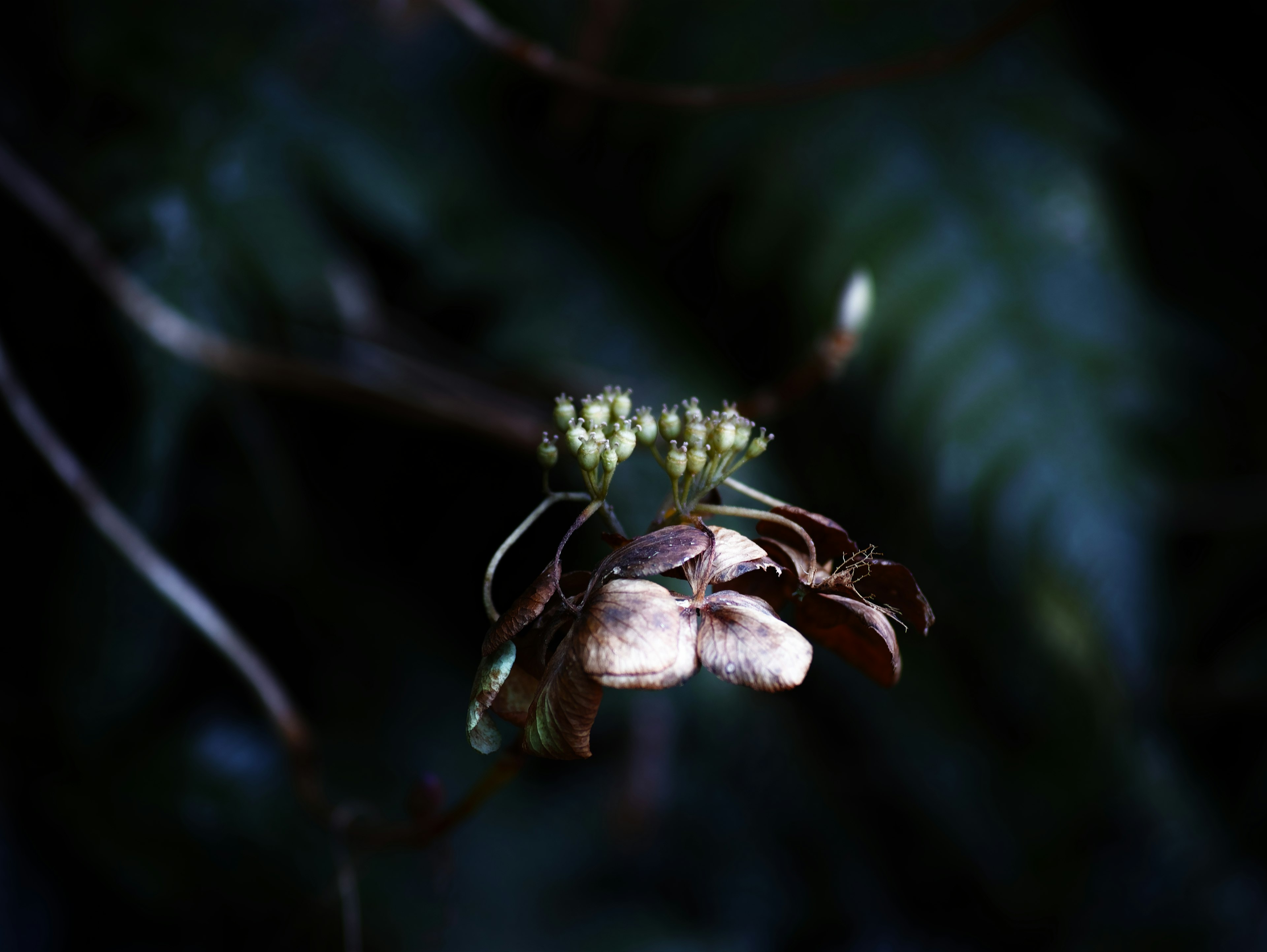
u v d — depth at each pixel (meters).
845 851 0.91
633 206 0.86
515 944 0.79
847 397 0.80
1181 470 0.82
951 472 0.72
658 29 0.84
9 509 0.77
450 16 0.81
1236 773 0.94
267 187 0.73
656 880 0.87
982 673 0.88
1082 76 0.85
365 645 0.85
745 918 0.87
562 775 0.90
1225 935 0.84
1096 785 0.86
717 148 0.80
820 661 0.92
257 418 0.75
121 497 0.70
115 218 0.70
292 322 0.73
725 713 0.79
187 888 0.79
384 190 0.77
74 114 0.76
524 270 0.79
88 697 0.73
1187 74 0.92
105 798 0.79
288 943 0.78
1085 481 0.71
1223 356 0.85
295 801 0.80
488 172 0.83
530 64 0.60
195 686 0.84
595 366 0.75
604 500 0.38
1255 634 0.90
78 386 0.76
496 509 0.85
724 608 0.36
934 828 0.90
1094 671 0.74
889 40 0.82
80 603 0.72
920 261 0.75
